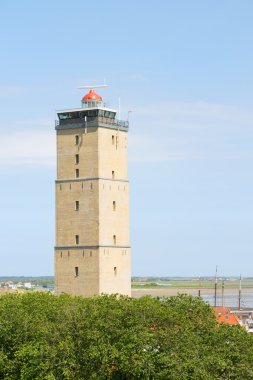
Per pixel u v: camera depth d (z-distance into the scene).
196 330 160.25
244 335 155.12
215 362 144.25
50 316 164.00
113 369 149.38
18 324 160.62
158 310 155.88
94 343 148.75
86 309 158.88
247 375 145.50
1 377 155.62
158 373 143.38
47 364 147.25
